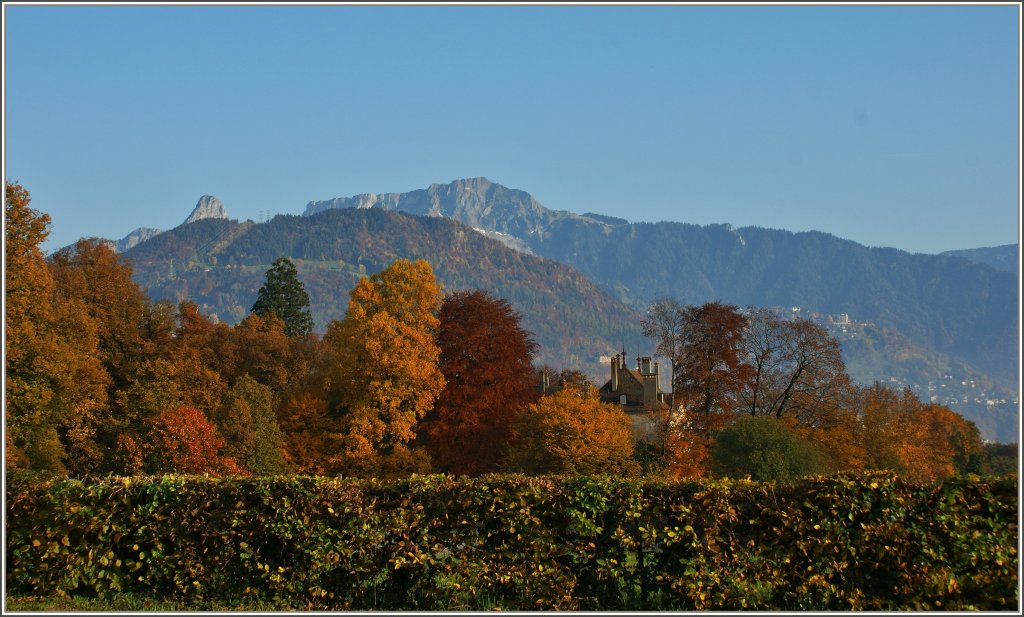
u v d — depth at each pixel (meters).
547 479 19.14
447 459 68.00
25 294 52.38
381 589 18.69
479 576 18.36
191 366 67.44
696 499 18.31
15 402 50.38
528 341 76.19
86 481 20.27
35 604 18.08
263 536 18.94
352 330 66.75
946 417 110.12
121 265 70.94
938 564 17.56
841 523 17.95
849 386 78.44
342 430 67.25
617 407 70.44
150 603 18.42
